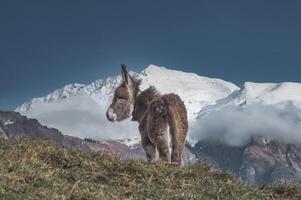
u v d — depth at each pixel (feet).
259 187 51.21
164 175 49.26
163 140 60.49
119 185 45.78
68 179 45.09
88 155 51.70
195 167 52.65
